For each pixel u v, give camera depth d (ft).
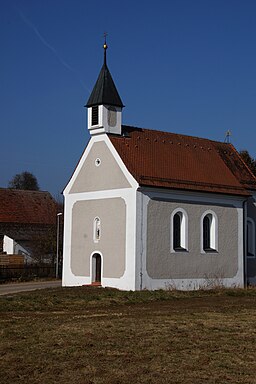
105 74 127.75
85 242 126.31
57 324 72.02
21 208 216.13
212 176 133.59
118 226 118.73
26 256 203.51
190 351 56.39
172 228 121.49
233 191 133.80
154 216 118.21
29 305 92.73
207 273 127.65
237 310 89.61
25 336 63.10
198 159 137.08
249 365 51.21
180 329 68.90
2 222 206.39
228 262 132.46
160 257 118.62
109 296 104.78
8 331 66.18
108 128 124.88
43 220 215.72
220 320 77.25
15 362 51.24
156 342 60.44
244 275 136.67
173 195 122.21
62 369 49.06
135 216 115.14
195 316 81.30
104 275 120.57
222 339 62.69
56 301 97.81
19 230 207.62
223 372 48.75
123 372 48.19
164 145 133.59
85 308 91.81
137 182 115.14
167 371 48.78
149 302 101.24
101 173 124.16
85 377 46.73
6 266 172.14
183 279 122.62
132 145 126.00
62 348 56.95
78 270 127.75
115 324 72.18
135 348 57.31
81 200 128.67
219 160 142.61
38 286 146.10
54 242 192.44
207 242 129.80
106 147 123.75
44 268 180.86
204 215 128.26
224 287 126.93
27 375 47.32
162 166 125.29
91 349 56.59
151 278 116.88
